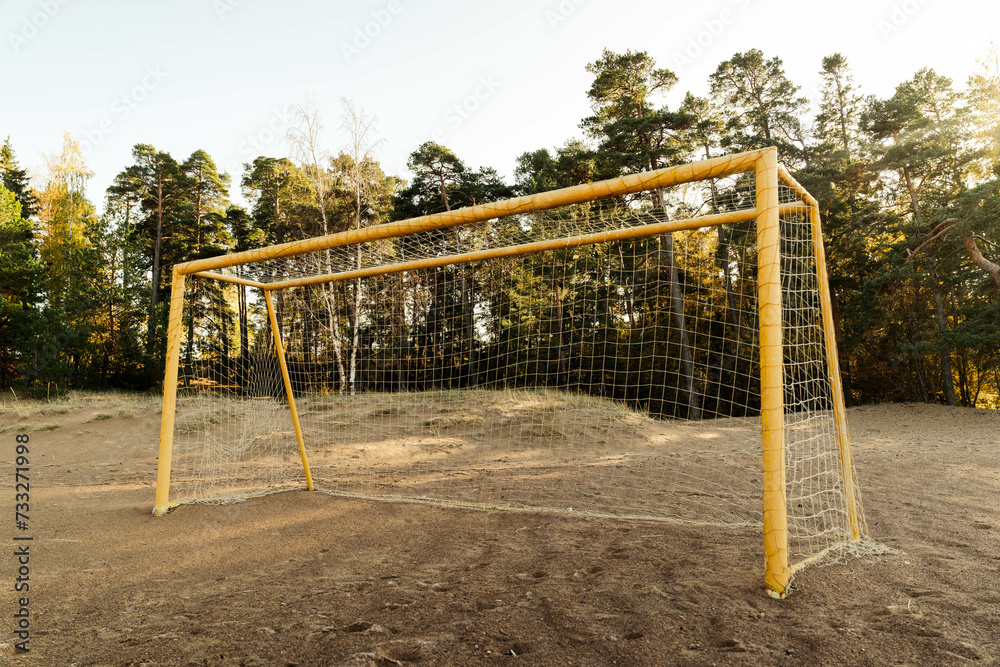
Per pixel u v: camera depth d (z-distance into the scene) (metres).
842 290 22.12
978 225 14.82
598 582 2.93
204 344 15.82
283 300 12.13
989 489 5.16
